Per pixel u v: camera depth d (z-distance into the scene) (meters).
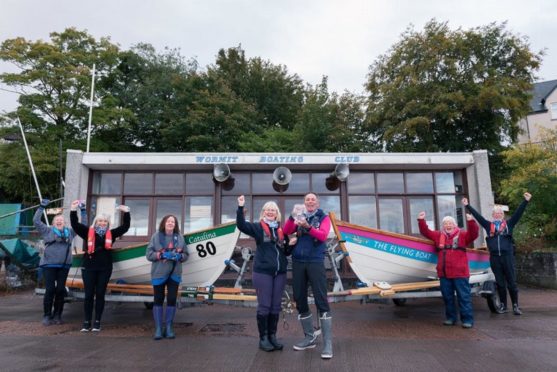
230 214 11.49
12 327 6.18
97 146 23.80
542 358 4.41
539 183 11.24
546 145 12.87
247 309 7.82
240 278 6.38
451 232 6.20
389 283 6.73
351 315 7.14
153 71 29.09
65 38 24.03
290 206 11.58
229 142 22.95
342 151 21.45
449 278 6.16
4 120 21.52
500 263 7.11
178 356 4.51
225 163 11.07
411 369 4.04
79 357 4.48
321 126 21.11
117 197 11.52
